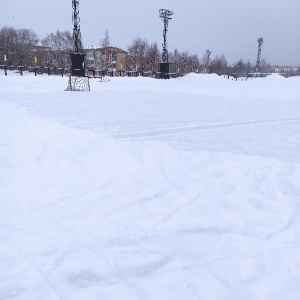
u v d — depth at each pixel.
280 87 33.12
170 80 46.75
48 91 24.61
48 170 5.72
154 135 9.14
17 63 78.56
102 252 3.50
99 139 7.16
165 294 2.84
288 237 3.79
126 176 5.50
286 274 3.11
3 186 5.16
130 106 16.06
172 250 3.52
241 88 31.73
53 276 3.12
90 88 29.25
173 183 5.28
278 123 11.80
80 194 4.92
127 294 2.86
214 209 4.46
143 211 4.41
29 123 8.98
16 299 2.82
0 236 3.83
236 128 10.63
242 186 5.15
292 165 5.98
